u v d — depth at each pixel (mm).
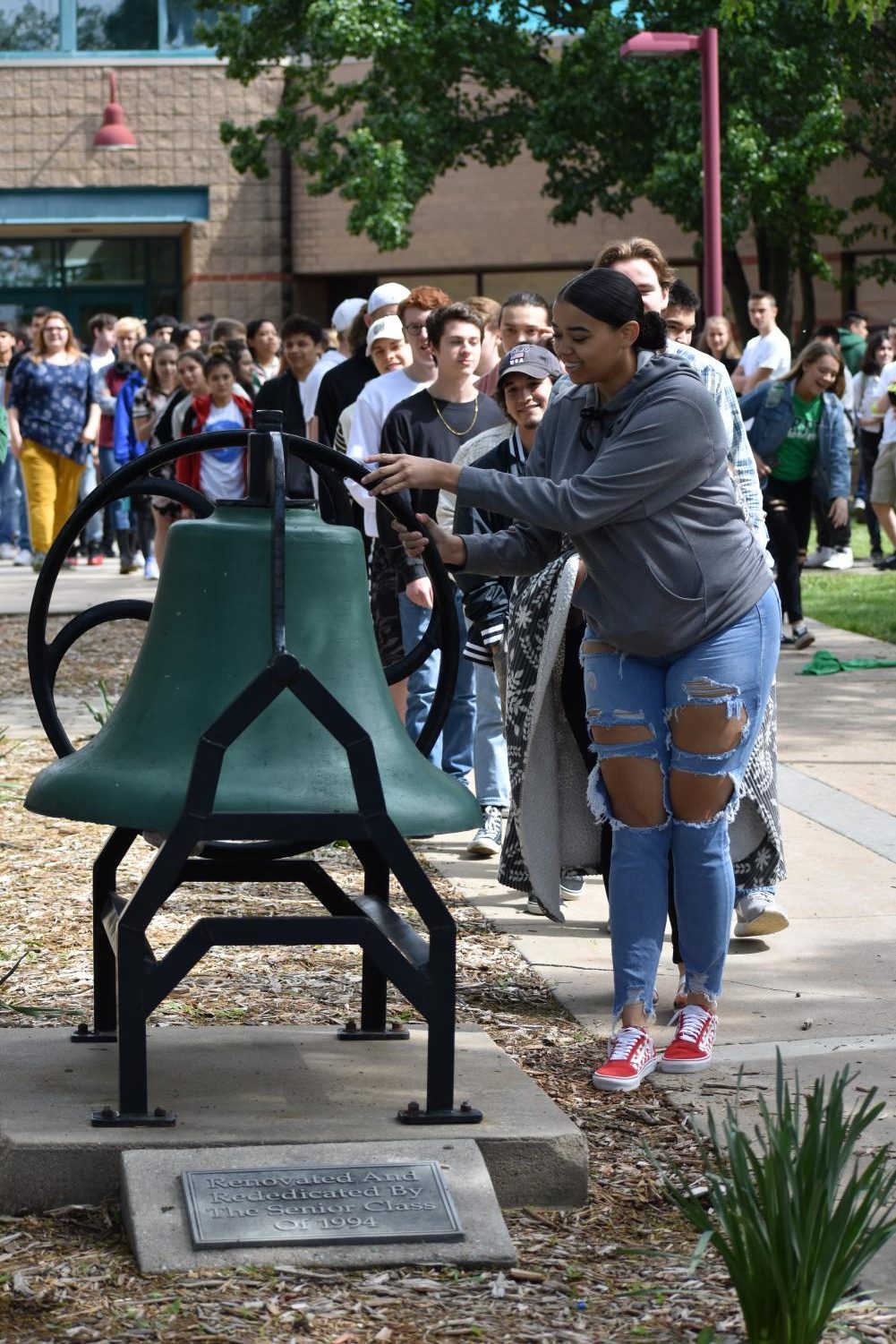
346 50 25609
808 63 25125
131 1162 3779
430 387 7559
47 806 3949
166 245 33125
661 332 4578
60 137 31312
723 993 5410
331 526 4164
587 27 25828
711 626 4566
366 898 4719
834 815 7766
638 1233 3799
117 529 17875
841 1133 3350
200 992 5340
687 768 4676
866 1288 3514
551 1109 4109
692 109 24484
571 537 4574
